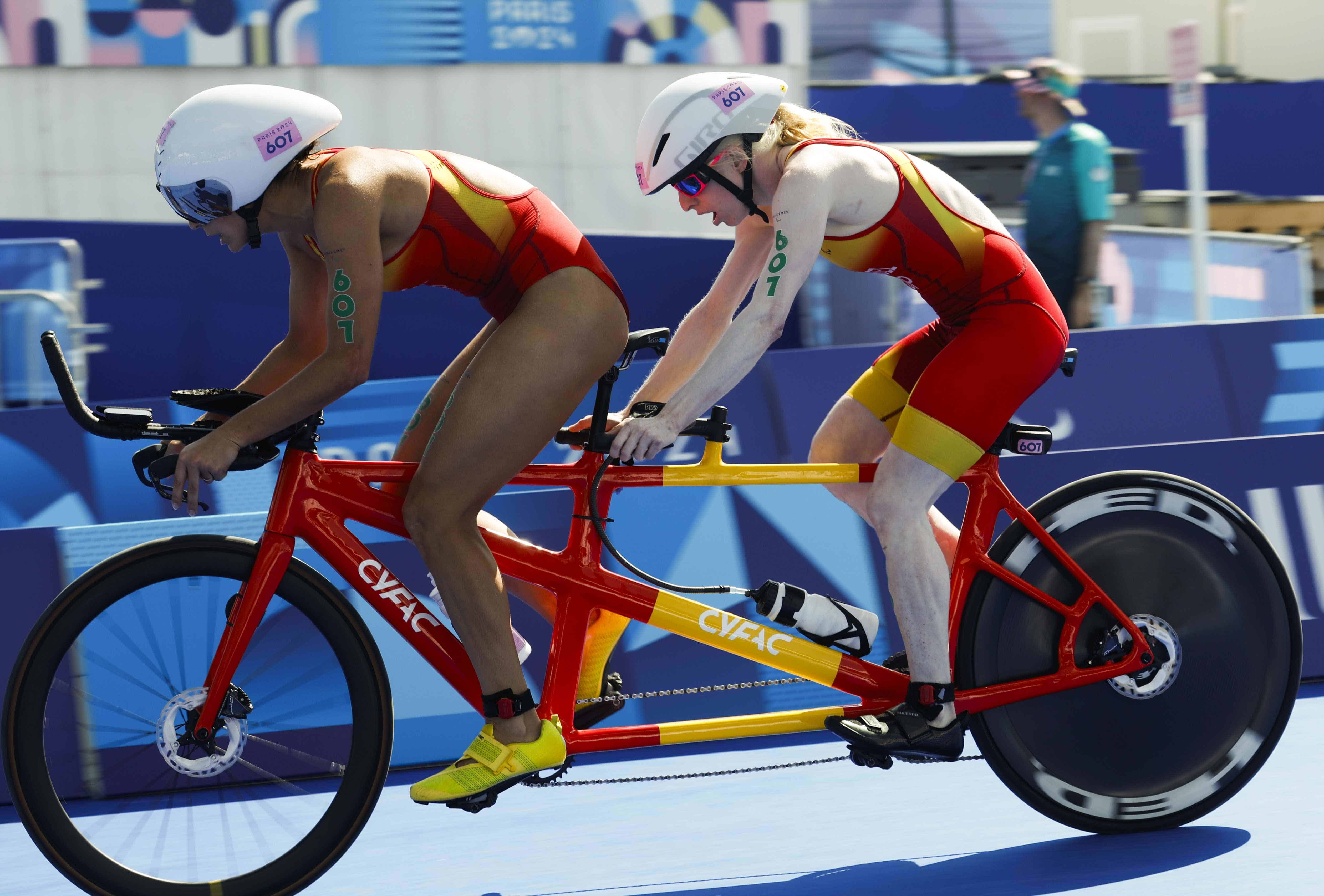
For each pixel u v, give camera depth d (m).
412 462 6.26
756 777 8.15
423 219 5.73
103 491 10.68
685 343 6.86
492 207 5.89
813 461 7.19
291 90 5.80
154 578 6.13
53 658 6.03
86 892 6.07
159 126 19.59
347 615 6.23
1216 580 6.99
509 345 5.86
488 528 6.38
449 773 6.01
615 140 21.08
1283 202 21.28
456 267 5.92
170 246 16.33
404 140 20.31
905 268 6.36
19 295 13.04
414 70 20.19
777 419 10.87
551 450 10.80
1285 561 9.78
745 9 21.31
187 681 6.39
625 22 20.91
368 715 6.27
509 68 20.45
